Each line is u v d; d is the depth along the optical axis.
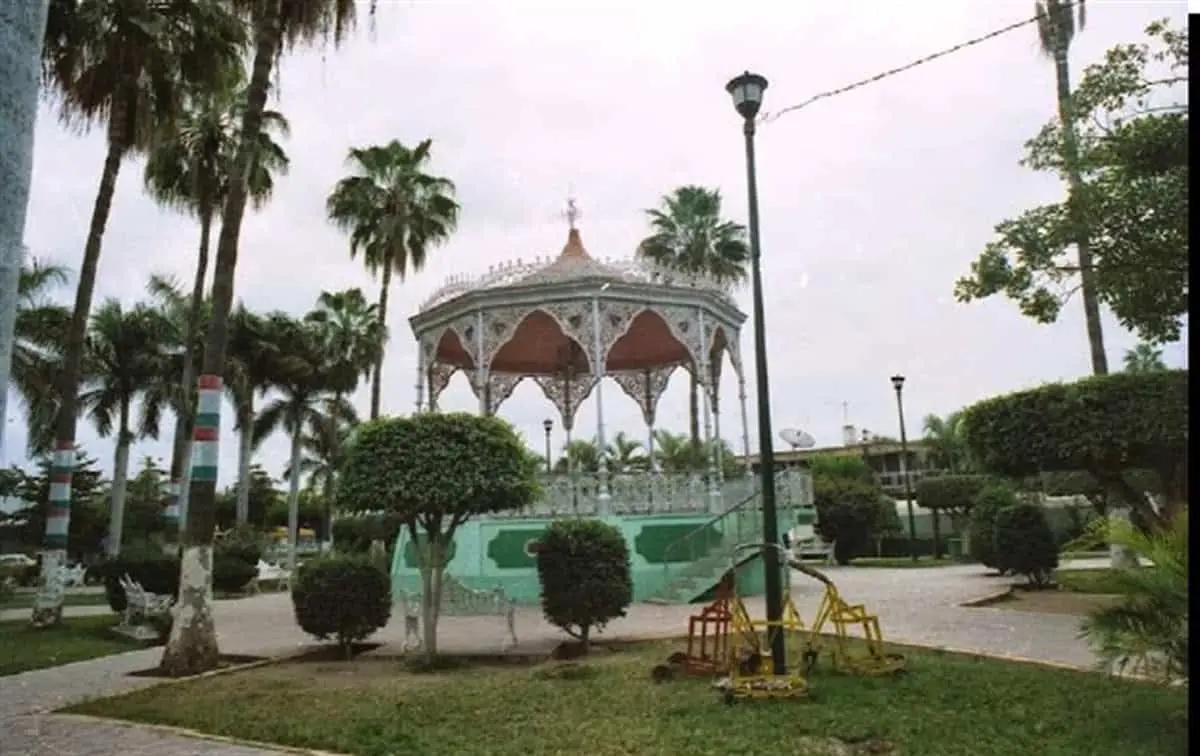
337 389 43.00
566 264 21.39
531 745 6.65
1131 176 11.59
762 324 8.99
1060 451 13.12
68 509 17.48
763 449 8.80
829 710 7.19
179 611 11.38
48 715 8.52
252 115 12.65
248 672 11.05
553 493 19.41
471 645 12.65
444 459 10.63
